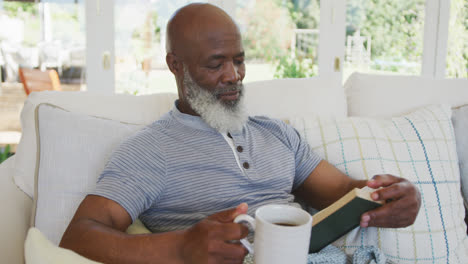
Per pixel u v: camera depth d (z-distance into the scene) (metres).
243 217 0.71
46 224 1.05
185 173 1.08
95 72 3.22
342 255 0.99
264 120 1.29
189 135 1.12
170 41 1.15
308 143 1.32
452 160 1.31
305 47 3.41
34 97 1.29
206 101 1.10
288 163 1.23
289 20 3.36
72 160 1.11
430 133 1.34
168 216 1.08
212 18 1.10
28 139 1.22
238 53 1.12
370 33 3.41
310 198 1.28
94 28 3.17
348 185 1.19
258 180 1.13
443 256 1.18
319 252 0.98
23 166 1.17
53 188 1.08
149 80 3.29
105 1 3.15
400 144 1.30
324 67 3.44
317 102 1.50
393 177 1.02
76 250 0.83
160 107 1.41
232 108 1.11
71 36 3.17
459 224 1.25
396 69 3.47
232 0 3.27
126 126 1.23
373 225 1.01
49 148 1.11
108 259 0.80
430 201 1.22
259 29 3.35
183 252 0.75
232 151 1.13
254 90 1.49
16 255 0.97
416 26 3.42
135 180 1.00
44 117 1.14
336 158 1.28
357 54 3.44
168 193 1.06
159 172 1.05
